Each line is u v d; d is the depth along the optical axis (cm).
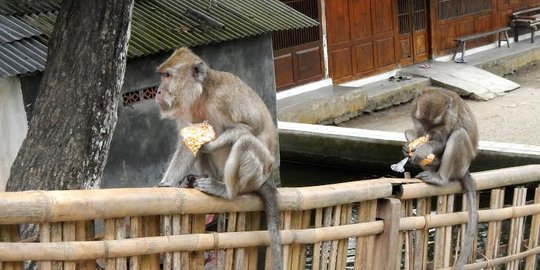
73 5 623
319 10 1702
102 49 618
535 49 2177
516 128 1520
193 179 454
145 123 1019
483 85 1830
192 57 461
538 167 636
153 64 1020
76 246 392
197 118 470
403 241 570
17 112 877
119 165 993
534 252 651
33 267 485
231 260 455
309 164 1318
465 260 582
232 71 1131
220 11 1166
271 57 1192
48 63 634
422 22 1986
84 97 614
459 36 2081
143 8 1105
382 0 1866
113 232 409
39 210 378
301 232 484
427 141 594
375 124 1605
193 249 433
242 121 458
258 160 454
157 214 419
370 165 1245
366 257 534
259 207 461
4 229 387
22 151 621
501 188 616
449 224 582
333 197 495
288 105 1541
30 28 932
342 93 1647
